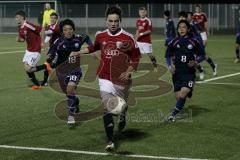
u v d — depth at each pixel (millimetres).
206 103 34812
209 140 24812
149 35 54500
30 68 40656
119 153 22531
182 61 28609
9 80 46562
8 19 135875
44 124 28656
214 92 39562
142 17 54656
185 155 22172
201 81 45750
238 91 40125
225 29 129125
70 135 26125
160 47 88500
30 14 132500
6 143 24469
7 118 30312
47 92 39531
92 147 23719
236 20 128250
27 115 31109
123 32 23516
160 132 26531
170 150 23000
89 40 28875
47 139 25266
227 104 34500
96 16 132000
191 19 51094
